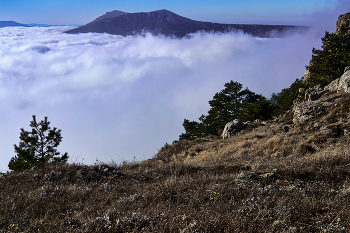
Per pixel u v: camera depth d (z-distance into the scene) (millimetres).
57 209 5164
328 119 16422
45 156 15703
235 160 12664
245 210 4602
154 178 9188
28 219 4656
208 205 5121
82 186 7195
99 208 5223
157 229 3799
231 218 4090
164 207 5012
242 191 6070
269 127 23328
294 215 4438
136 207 5129
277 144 14938
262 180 7043
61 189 6598
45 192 6172
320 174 6980
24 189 6828
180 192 6316
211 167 10617
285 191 5801
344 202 4801
